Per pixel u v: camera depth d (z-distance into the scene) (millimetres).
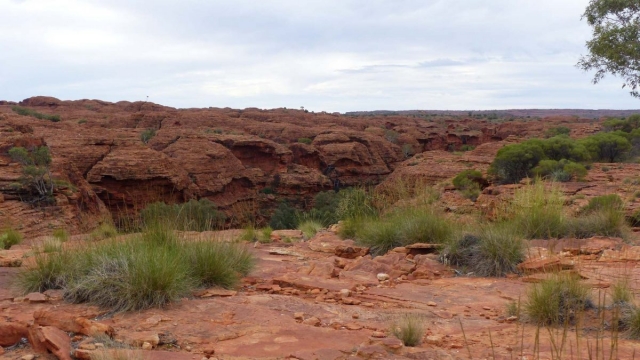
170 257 6203
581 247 9281
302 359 4277
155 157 63812
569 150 39188
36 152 45906
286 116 142000
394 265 8570
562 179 30938
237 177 79062
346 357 4363
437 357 4359
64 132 64625
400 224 10125
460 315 5953
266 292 6840
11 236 12695
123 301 5656
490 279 7824
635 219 13188
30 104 154375
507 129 120000
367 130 120188
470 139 126438
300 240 11852
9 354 4488
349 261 8969
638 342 4828
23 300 6086
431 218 9945
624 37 19625
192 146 77062
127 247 6504
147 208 7969
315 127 121688
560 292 5637
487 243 8422
